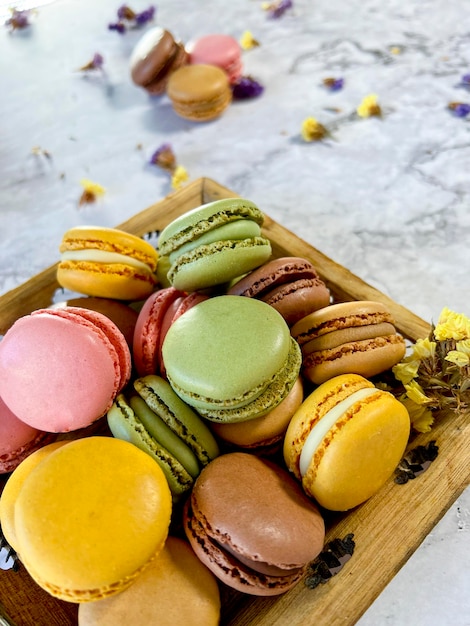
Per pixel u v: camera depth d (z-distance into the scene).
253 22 0.44
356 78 0.38
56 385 0.19
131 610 0.16
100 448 0.17
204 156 0.35
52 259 0.31
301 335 0.20
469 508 0.22
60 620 0.17
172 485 0.18
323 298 0.21
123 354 0.20
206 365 0.18
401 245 0.29
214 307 0.20
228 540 0.16
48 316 0.20
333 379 0.19
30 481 0.17
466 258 0.28
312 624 0.16
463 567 0.20
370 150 0.34
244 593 0.18
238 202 0.21
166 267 0.24
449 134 0.34
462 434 0.19
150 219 0.26
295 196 0.32
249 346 0.18
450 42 0.40
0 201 0.34
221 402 0.18
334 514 0.19
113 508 0.16
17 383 0.19
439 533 0.21
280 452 0.20
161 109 0.38
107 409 0.19
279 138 0.36
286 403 0.19
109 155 0.36
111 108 0.39
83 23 0.45
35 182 0.35
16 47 0.44
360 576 0.17
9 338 0.19
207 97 0.35
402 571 0.21
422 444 0.19
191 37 0.43
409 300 0.27
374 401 0.18
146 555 0.16
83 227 0.23
